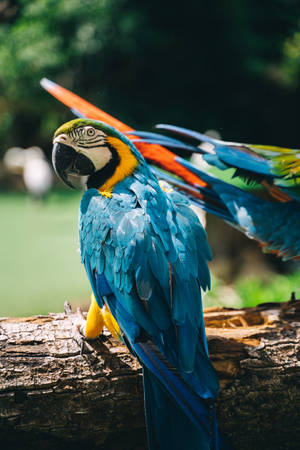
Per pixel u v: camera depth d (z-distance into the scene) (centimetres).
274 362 239
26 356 226
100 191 237
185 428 200
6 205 1489
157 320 206
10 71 1147
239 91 1209
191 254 220
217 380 200
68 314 252
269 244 332
